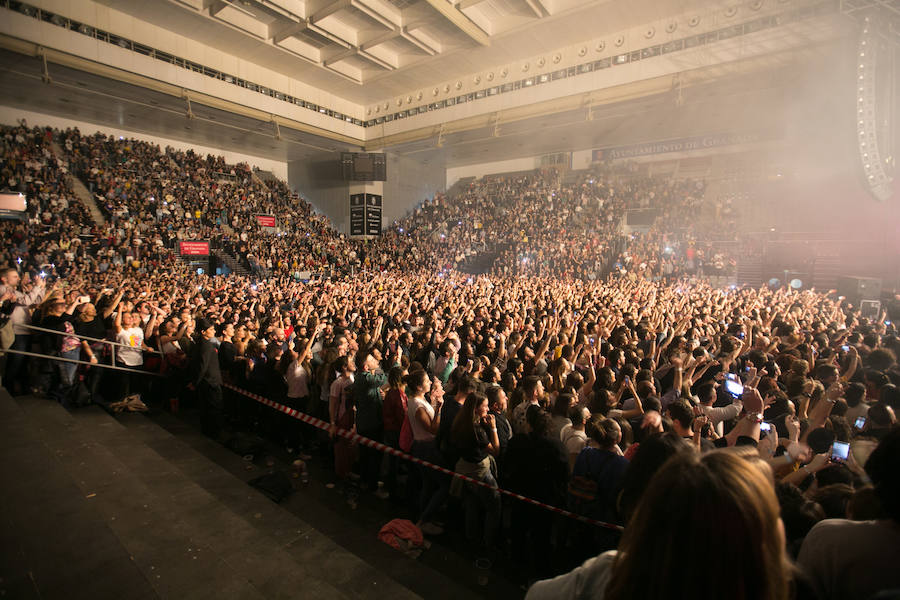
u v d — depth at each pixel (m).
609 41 24.58
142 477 4.33
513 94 28.17
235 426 6.92
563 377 5.32
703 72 21.88
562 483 3.65
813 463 2.98
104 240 21.31
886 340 7.31
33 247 18.38
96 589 2.35
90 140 26.30
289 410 5.70
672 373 6.00
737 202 28.09
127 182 25.34
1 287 6.03
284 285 17.67
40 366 5.92
